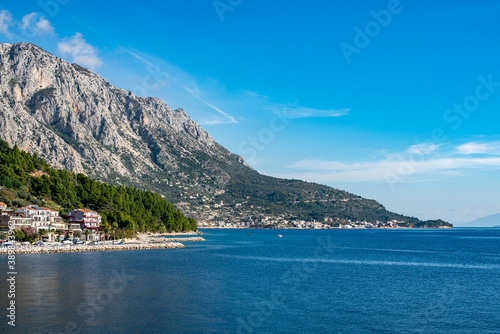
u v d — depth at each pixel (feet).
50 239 618.03
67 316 240.32
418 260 575.38
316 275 407.85
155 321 235.40
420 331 228.43
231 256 589.32
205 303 277.44
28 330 216.54
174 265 453.58
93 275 364.99
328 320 245.45
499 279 394.73
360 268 470.80
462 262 553.23
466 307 278.26
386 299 299.38
